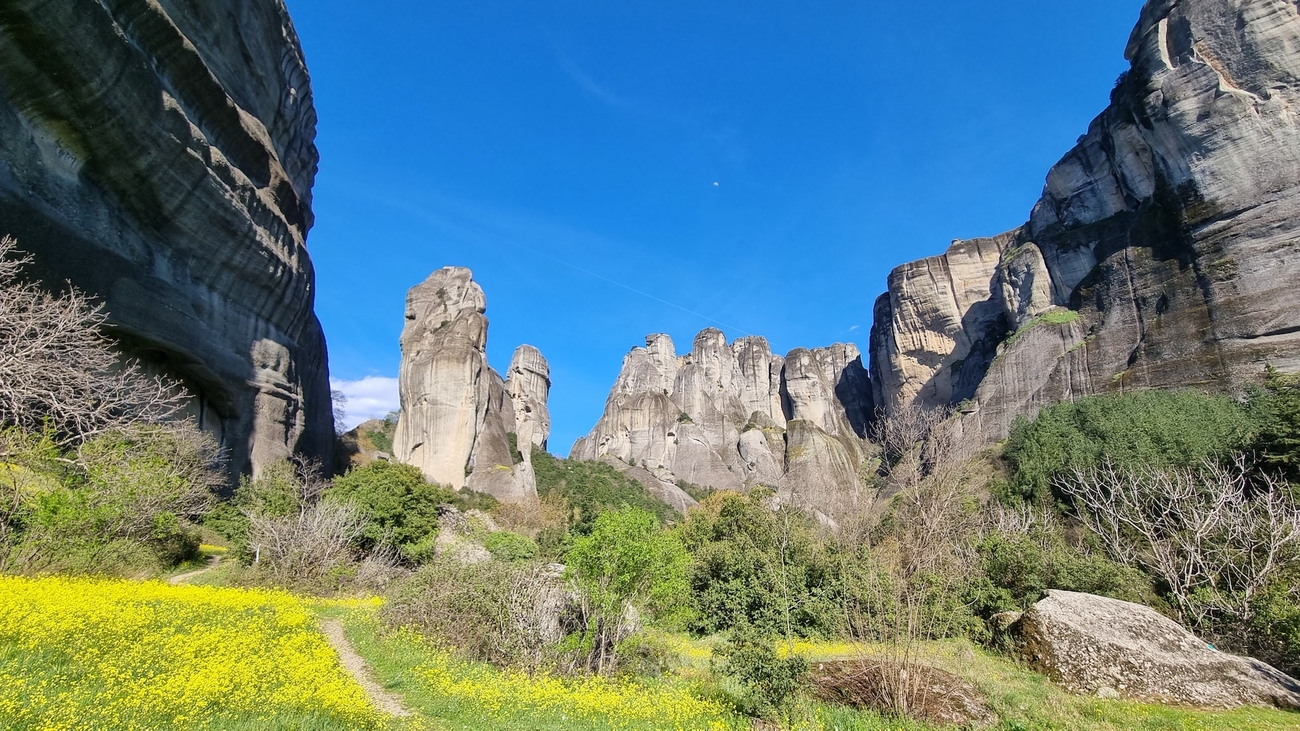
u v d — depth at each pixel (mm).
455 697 9211
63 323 15516
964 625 14867
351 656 11492
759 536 22750
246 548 20141
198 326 31719
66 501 15273
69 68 23500
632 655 12531
